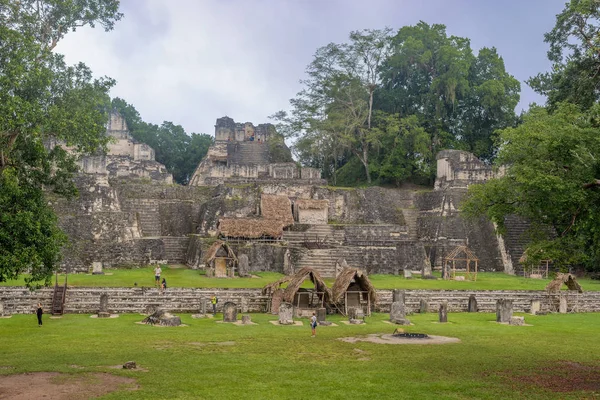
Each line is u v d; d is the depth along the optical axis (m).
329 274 39.12
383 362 16.61
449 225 48.22
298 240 43.97
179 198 51.56
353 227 46.78
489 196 19.25
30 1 22.52
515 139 18.70
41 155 18.89
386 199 52.88
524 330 23.67
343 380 14.30
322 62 60.34
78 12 23.47
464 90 56.50
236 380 14.08
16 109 16.83
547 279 39.12
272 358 16.92
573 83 31.80
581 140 16.03
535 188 16.88
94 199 42.50
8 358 16.38
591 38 26.94
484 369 15.90
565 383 14.45
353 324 24.94
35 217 17.28
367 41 58.94
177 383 13.65
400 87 62.62
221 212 47.22
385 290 30.36
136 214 44.47
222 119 74.88
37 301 26.36
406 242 43.06
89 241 38.78
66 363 15.75
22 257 16.23
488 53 60.38
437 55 59.38
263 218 44.91
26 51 18.27
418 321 26.38
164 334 21.00
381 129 59.53
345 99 60.91
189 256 42.94
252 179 55.38
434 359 17.16
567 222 17.81
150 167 64.94
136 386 13.35
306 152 62.56
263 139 78.44
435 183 53.31
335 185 63.03
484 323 25.83
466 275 39.47
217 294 28.36
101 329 21.84
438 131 57.84
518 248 45.00
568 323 26.06
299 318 26.80
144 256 40.78
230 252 36.34
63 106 20.78
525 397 13.05
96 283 30.30
